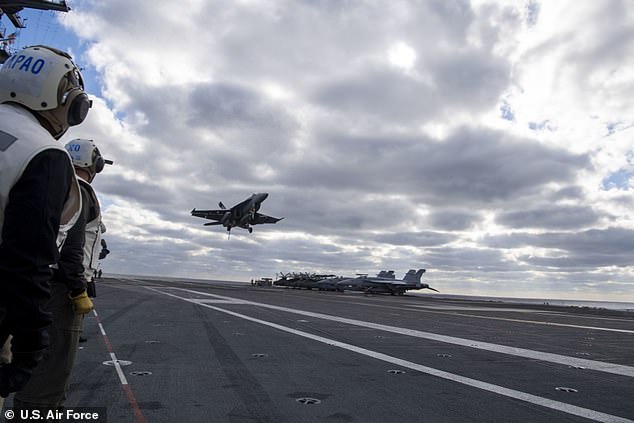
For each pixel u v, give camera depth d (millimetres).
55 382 2998
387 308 24703
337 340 10391
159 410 4797
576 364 8375
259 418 4676
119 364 6992
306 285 75188
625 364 8555
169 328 11500
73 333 3070
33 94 2098
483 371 7395
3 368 1878
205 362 7414
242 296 31422
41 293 1801
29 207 1746
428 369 7395
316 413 4910
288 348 9078
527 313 27562
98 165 3896
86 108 2385
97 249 3658
